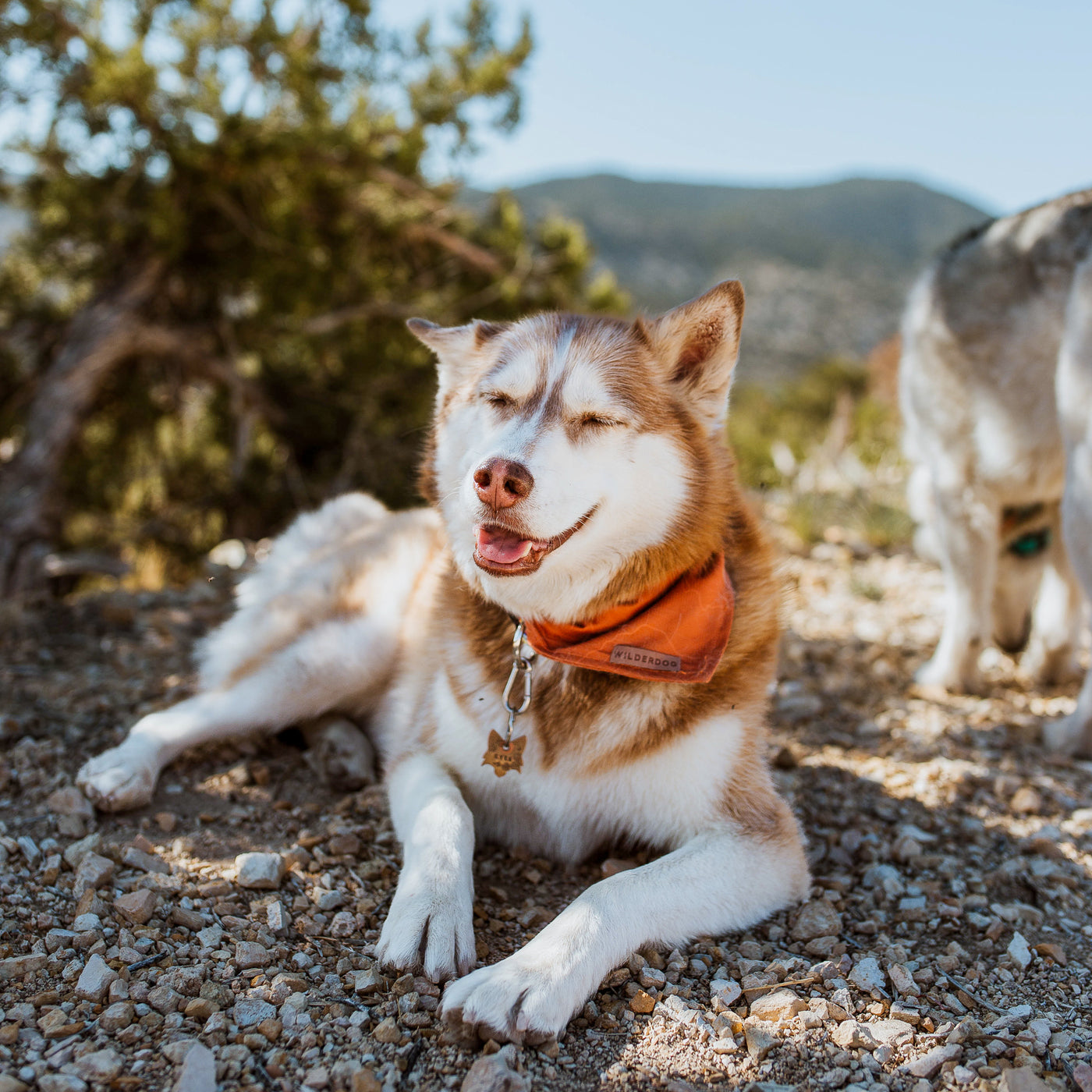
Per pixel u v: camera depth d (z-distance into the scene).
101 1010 0.66
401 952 0.70
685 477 0.80
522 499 0.73
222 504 3.19
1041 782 1.03
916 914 0.82
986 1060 0.66
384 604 1.01
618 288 3.63
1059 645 1.32
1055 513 1.26
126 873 0.79
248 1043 0.64
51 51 2.90
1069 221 1.11
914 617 1.61
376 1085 0.62
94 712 1.09
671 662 0.78
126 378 3.29
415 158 3.03
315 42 3.17
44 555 2.33
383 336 3.42
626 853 0.88
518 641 0.81
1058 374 1.07
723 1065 0.65
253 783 0.96
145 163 2.95
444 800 0.80
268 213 2.93
